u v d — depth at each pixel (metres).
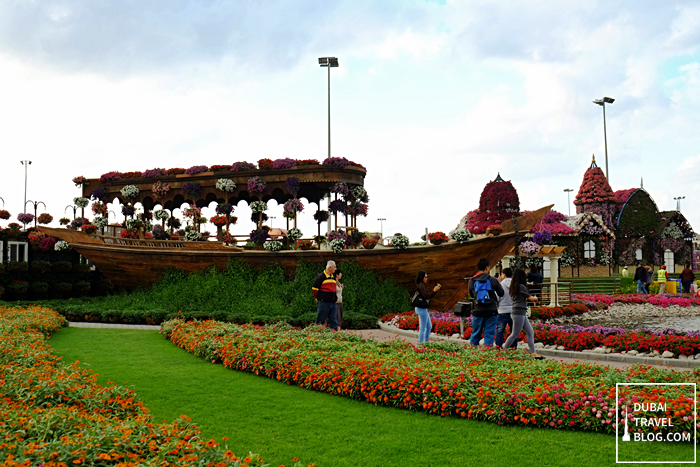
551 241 48.44
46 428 5.36
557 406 6.89
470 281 11.91
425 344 11.30
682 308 27.12
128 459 4.90
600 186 56.06
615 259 55.41
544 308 22.22
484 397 7.29
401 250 19.34
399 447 6.22
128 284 24.02
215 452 5.07
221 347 11.23
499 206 43.41
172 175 23.09
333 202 20.69
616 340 12.77
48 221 26.95
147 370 10.32
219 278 21.02
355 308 19.05
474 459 5.84
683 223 58.94
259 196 21.72
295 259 20.59
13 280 24.52
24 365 8.67
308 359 9.63
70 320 20.08
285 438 6.55
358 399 8.32
